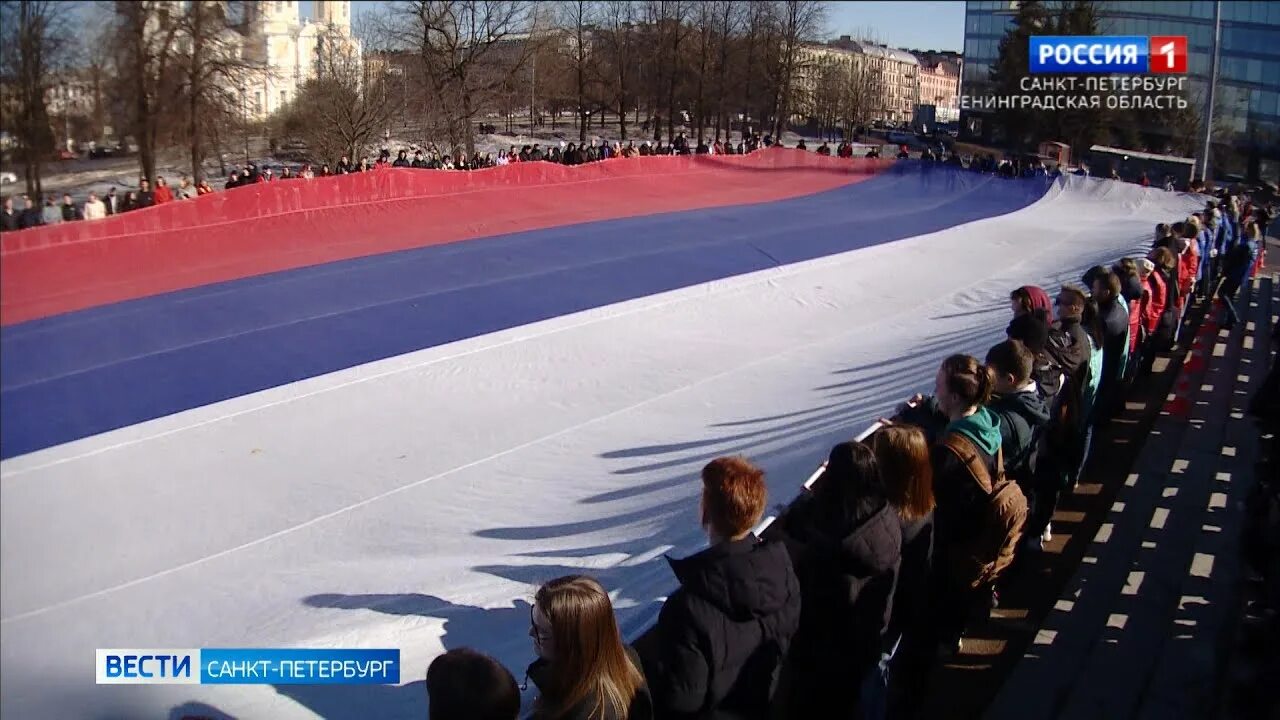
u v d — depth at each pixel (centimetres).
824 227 2089
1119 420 932
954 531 466
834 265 1709
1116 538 652
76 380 501
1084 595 569
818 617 378
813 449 782
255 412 780
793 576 333
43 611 422
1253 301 1591
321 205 916
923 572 415
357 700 420
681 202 2269
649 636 428
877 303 1466
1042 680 479
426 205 1581
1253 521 589
